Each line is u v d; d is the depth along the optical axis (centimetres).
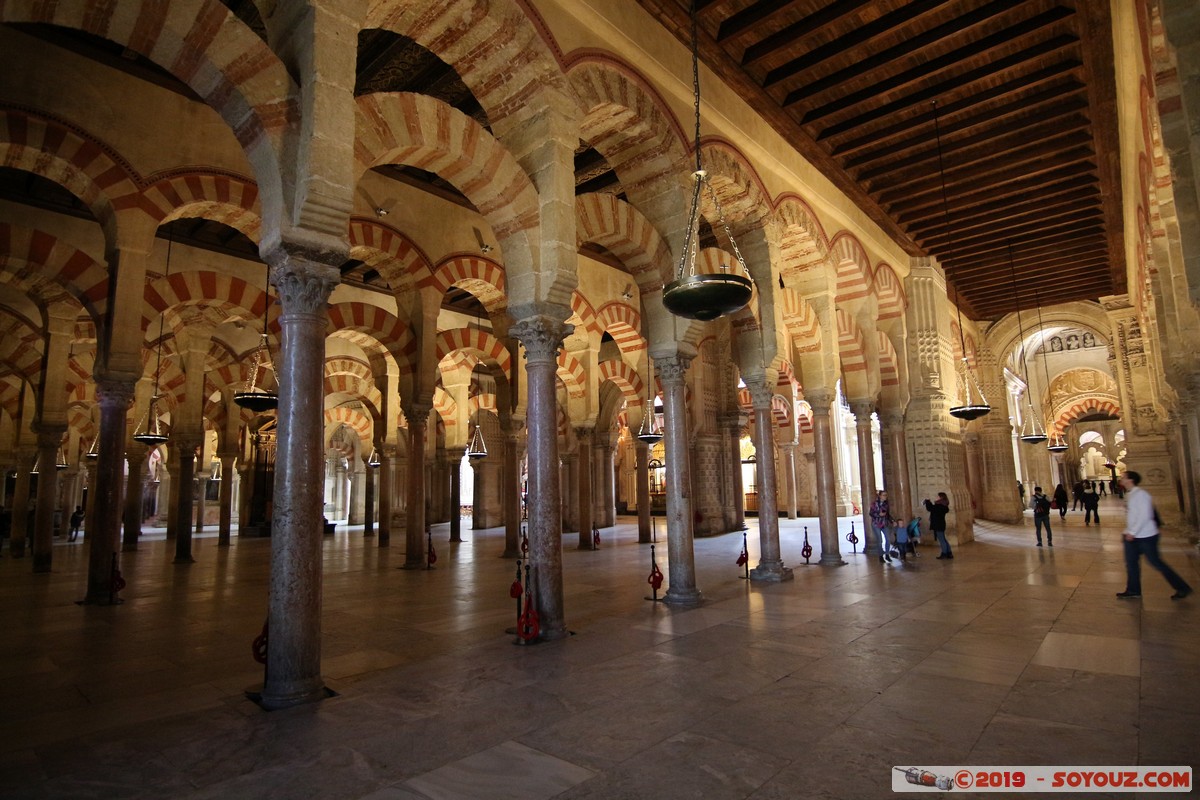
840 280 1176
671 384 735
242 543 1680
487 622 618
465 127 556
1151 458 1678
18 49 727
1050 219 1307
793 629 559
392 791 267
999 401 2027
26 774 289
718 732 325
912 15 745
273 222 418
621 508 3122
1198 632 520
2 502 1791
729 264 886
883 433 1335
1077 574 865
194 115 846
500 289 1228
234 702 391
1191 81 392
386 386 1514
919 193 1166
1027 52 830
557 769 285
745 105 883
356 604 725
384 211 1053
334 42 434
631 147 751
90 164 760
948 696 376
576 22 642
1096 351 2988
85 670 468
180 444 1263
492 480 2397
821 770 280
